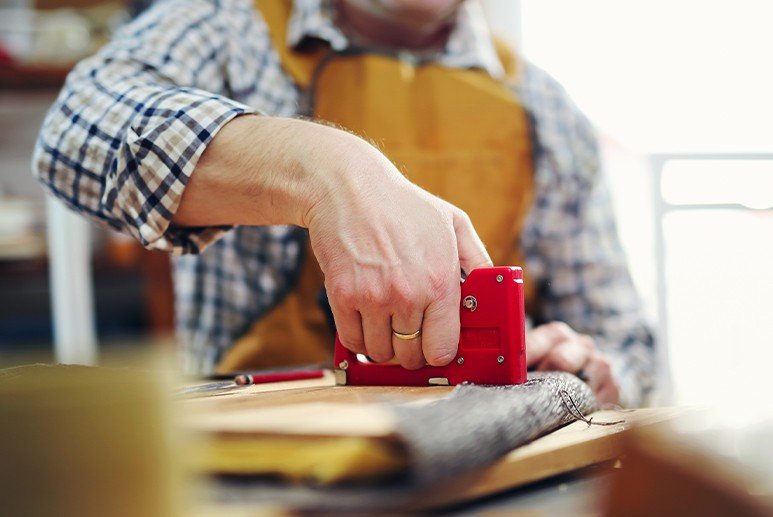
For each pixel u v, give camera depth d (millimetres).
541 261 1370
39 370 422
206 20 1204
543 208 1369
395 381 695
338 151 691
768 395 369
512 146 1355
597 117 2215
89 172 857
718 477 252
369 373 707
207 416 401
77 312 1884
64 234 1876
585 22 2201
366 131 1305
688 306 2146
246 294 1228
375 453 336
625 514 264
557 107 1396
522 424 448
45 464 253
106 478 257
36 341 1913
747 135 2184
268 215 734
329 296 671
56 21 1894
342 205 664
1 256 1903
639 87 2211
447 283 649
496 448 399
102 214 872
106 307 1912
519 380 634
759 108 2178
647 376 1279
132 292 1924
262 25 1272
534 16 2180
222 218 775
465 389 530
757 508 245
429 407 431
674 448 262
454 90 1338
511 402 469
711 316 2125
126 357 282
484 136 1348
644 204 2191
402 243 647
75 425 256
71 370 415
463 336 656
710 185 2164
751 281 2129
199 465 326
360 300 651
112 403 260
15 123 2039
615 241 1408
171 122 767
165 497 264
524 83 1390
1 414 253
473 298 650
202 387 699
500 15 2156
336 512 315
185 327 1248
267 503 321
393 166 699
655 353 1337
